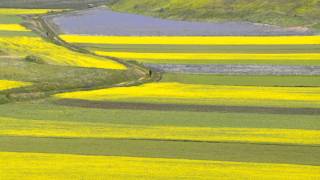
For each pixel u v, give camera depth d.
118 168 107.94
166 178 102.56
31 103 164.38
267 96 173.88
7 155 115.56
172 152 119.81
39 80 195.50
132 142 126.81
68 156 115.69
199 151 120.75
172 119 146.50
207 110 156.38
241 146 124.31
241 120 145.50
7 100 167.62
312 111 154.88
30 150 119.75
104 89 185.75
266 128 138.00
